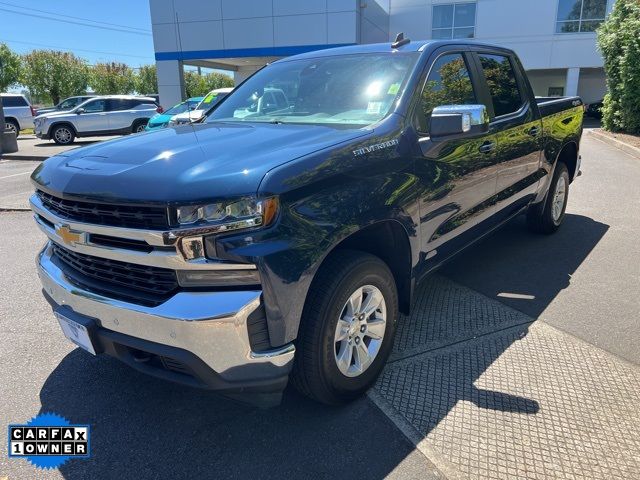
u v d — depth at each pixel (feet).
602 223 20.21
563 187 18.67
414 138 9.74
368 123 9.66
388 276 9.36
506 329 11.80
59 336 12.11
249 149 8.12
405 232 9.49
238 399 7.79
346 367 8.73
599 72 93.71
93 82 167.84
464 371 10.14
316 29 72.64
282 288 7.16
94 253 7.84
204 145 8.52
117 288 7.89
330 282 8.07
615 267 15.51
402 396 9.37
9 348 11.55
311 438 8.39
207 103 46.60
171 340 7.13
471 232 12.48
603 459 7.74
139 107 68.69
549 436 8.25
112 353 8.12
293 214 7.28
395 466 7.73
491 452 7.93
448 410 8.95
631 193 25.30
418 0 82.64
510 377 9.90
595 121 85.46
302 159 7.63
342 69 11.51
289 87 11.80
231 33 75.25
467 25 82.02
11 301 14.16
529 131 14.76
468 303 13.21
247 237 6.95
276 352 7.32
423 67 10.65
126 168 7.73
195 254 6.94
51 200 8.53
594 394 9.32
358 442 8.26
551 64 80.59
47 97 153.38
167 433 8.67
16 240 20.24
